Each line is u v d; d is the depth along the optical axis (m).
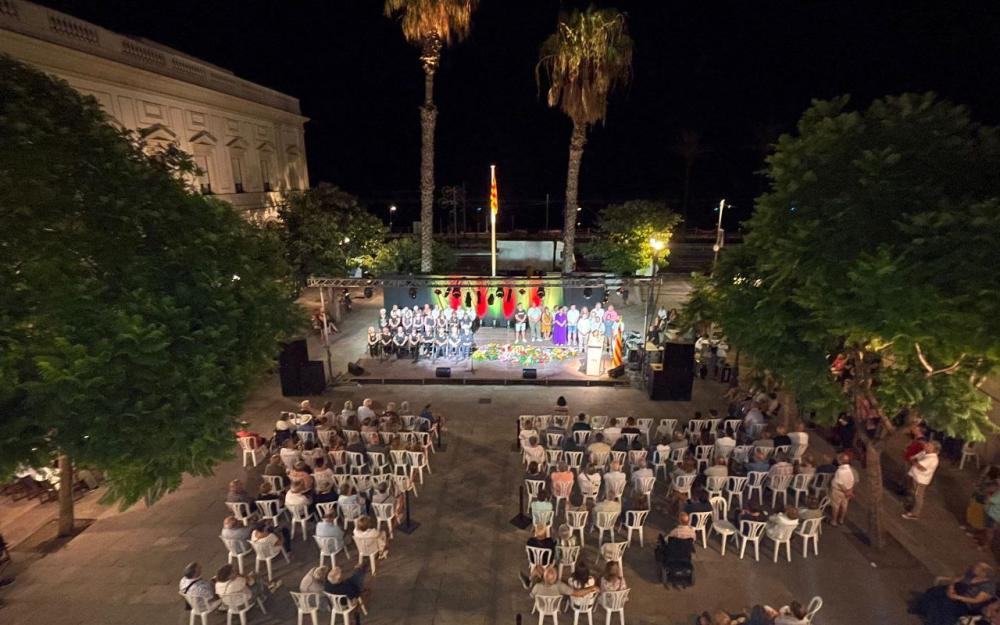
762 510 12.29
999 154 8.96
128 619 9.47
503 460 14.74
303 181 40.50
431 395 19.30
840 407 10.41
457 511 12.48
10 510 12.85
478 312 26.02
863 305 8.20
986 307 7.45
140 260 9.63
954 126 9.16
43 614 9.59
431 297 25.61
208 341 9.57
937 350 8.49
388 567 10.66
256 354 10.99
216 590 9.10
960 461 14.03
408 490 13.23
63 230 8.88
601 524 10.91
